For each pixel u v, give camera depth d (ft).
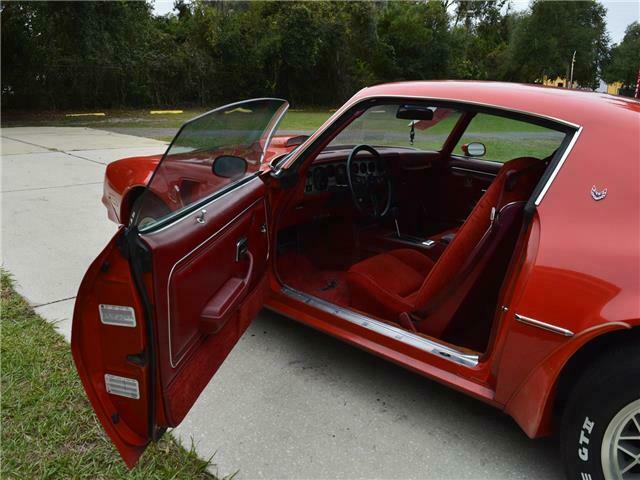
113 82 68.33
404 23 102.53
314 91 88.89
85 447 6.84
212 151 6.58
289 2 82.48
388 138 11.68
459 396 8.25
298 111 78.54
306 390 8.34
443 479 6.61
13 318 10.13
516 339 6.01
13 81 59.88
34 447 6.78
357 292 8.79
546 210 5.98
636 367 5.21
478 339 8.09
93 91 66.90
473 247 7.09
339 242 11.50
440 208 13.08
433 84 7.72
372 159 11.76
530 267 5.87
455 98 7.25
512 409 6.36
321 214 11.06
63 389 7.93
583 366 5.93
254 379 8.62
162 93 74.54
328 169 10.91
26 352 8.89
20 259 13.26
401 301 8.11
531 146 8.14
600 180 5.80
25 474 6.33
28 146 32.58
